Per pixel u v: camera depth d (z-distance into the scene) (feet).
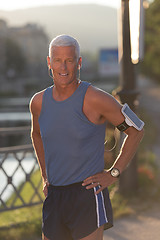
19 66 332.80
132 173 21.49
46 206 8.81
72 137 8.13
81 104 8.06
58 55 7.83
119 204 19.77
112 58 212.64
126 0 20.08
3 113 133.80
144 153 33.58
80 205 8.31
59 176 8.46
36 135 9.46
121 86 20.83
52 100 8.29
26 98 208.64
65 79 7.91
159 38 69.56
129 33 20.35
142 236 15.75
